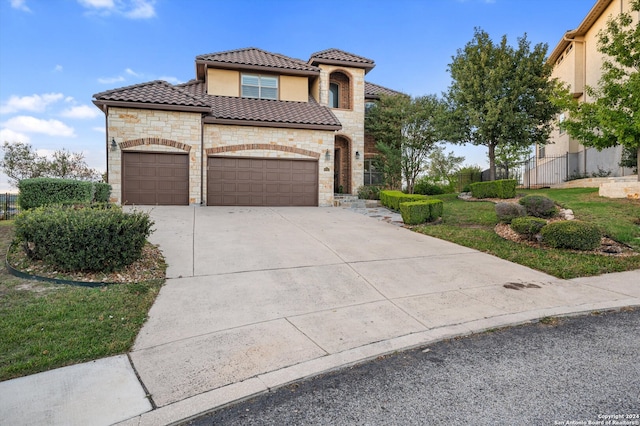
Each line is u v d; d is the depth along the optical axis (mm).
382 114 21219
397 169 20438
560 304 5809
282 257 8375
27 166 20688
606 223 10609
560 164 24125
